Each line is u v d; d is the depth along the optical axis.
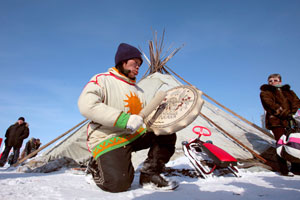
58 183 2.21
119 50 2.22
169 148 2.04
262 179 2.71
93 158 2.04
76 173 3.65
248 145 4.78
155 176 1.93
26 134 6.54
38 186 1.92
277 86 3.74
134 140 1.97
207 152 2.62
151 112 2.01
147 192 1.77
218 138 4.82
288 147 1.82
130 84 2.25
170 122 1.80
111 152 1.83
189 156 3.18
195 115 1.77
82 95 1.83
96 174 1.93
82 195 1.60
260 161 4.18
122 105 2.04
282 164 3.13
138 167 3.77
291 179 2.67
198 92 1.94
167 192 1.77
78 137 5.34
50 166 4.17
